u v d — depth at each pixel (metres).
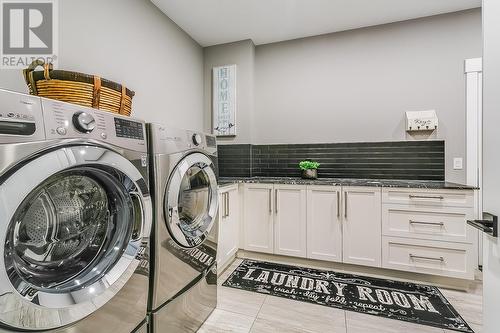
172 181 1.30
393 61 2.62
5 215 0.65
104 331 0.96
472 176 2.37
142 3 2.20
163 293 1.26
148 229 1.14
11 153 0.67
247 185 2.59
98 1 1.81
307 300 1.85
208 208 1.76
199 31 2.79
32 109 0.72
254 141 3.12
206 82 3.14
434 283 2.07
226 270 2.34
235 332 1.52
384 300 1.85
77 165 0.83
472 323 1.59
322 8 2.38
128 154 1.05
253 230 2.57
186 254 1.45
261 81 3.12
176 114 2.64
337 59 2.82
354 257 2.25
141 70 2.19
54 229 0.93
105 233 1.07
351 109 2.78
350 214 2.26
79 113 0.85
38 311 0.75
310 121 2.93
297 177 2.95
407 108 2.58
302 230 2.40
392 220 2.14
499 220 0.79
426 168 2.52
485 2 0.84
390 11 2.42
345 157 2.79
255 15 2.49
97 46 1.80
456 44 2.43
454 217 1.98
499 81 0.78
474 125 2.37
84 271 0.98
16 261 0.79
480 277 2.17
